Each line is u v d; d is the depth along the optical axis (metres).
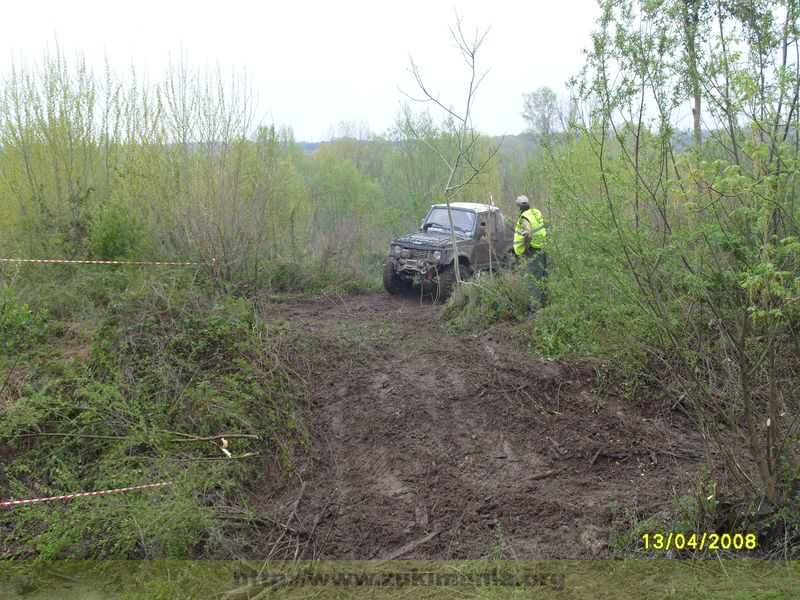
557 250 6.71
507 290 8.93
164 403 6.15
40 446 5.83
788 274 4.02
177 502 4.92
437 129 21.05
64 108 10.97
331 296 11.12
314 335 8.00
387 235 16.50
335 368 7.40
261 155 11.62
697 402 5.13
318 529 5.25
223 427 6.04
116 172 10.53
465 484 5.80
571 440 6.34
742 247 4.48
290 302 10.55
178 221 10.00
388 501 5.57
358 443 6.30
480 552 4.98
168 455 5.55
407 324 9.25
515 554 4.93
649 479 5.86
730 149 4.85
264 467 5.92
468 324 8.82
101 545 4.98
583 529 5.21
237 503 5.46
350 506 5.52
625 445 6.30
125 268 8.34
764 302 4.31
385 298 11.46
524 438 6.41
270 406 6.41
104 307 7.83
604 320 5.81
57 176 10.69
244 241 10.39
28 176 10.59
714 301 4.87
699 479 5.37
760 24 4.75
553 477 5.94
